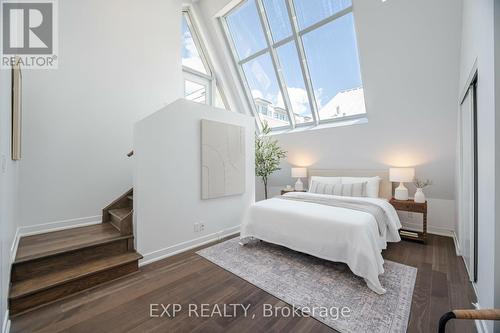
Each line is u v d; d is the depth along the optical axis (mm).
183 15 4953
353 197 3652
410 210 3436
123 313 1782
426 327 1604
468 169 2398
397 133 3793
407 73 3295
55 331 1598
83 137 3139
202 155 3262
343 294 2016
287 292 2051
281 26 4238
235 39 5000
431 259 2748
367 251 2127
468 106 2354
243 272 2420
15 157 2088
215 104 5570
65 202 2992
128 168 3555
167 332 1589
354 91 4250
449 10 2695
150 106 3830
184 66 4980
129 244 2639
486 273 1622
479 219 1842
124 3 3545
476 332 1561
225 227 3645
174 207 2953
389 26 3105
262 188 6137
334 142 4535
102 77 3309
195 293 2053
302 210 2797
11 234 2027
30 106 2754
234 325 1652
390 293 2021
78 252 2301
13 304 1760
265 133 5391
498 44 1457
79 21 3109
